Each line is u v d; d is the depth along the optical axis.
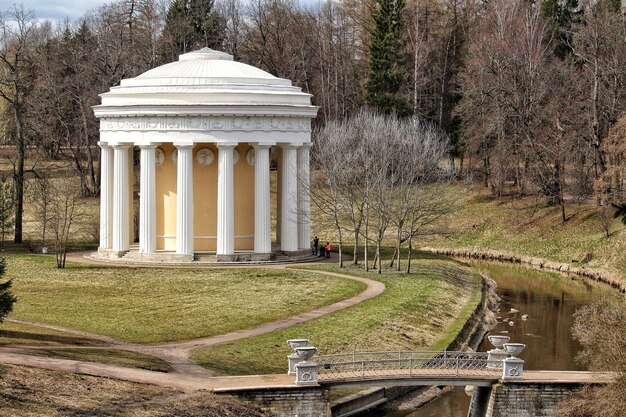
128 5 147.38
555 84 119.06
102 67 131.62
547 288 89.69
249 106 84.81
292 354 49.69
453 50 141.62
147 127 85.56
